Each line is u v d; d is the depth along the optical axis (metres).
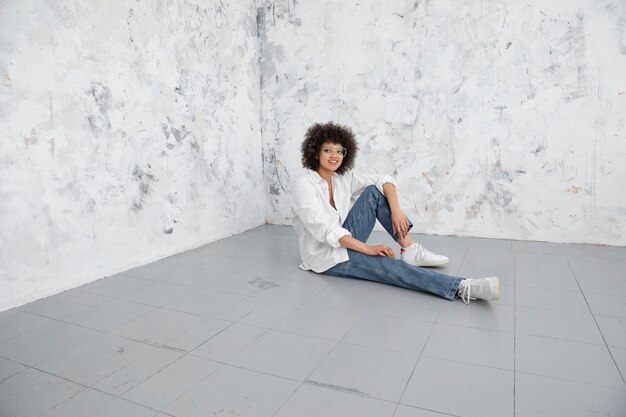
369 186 2.30
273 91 3.69
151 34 2.61
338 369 1.36
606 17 2.65
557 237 2.96
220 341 1.58
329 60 3.42
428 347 1.49
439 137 3.16
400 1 3.13
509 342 1.51
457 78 3.05
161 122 2.71
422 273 1.99
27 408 1.19
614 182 2.78
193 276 2.38
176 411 1.16
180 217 2.91
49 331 1.69
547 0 2.76
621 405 1.13
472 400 1.17
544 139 2.90
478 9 2.93
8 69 1.90
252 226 3.71
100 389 1.28
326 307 1.88
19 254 1.98
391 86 3.25
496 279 1.82
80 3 2.18
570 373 1.30
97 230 2.34
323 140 2.22
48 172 2.09
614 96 2.70
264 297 2.02
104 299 2.04
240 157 3.51
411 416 1.11
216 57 3.18
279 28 3.57
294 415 1.13
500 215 3.09
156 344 1.57
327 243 2.20
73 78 2.17
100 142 2.33
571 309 1.79
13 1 1.90
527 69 2.87
